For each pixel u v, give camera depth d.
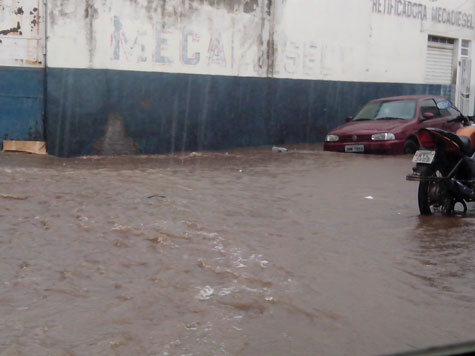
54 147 13.74
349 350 3.85
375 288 4.98
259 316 4.35
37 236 6.33
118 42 14.30
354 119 15.92
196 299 4.61
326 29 18.81
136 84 14.66
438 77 23.55
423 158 7.46
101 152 14.31
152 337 3.96
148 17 14.72
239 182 10.23
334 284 5.05
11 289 4.79
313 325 4.22
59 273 5.20
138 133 14.82
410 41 21.83
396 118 15.10
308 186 9.94
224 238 6.41
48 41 13.45
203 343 3.89
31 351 3.72
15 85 13.50
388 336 4.07
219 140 16.45
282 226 7.10
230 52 16.41
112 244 6.07
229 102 16.55
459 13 23.83
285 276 5.20
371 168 12.08
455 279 5.24
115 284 4.94
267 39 17.23
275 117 17.75
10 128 13.59
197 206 8.05
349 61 19.67
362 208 8.24
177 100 15.44
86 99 13.98
